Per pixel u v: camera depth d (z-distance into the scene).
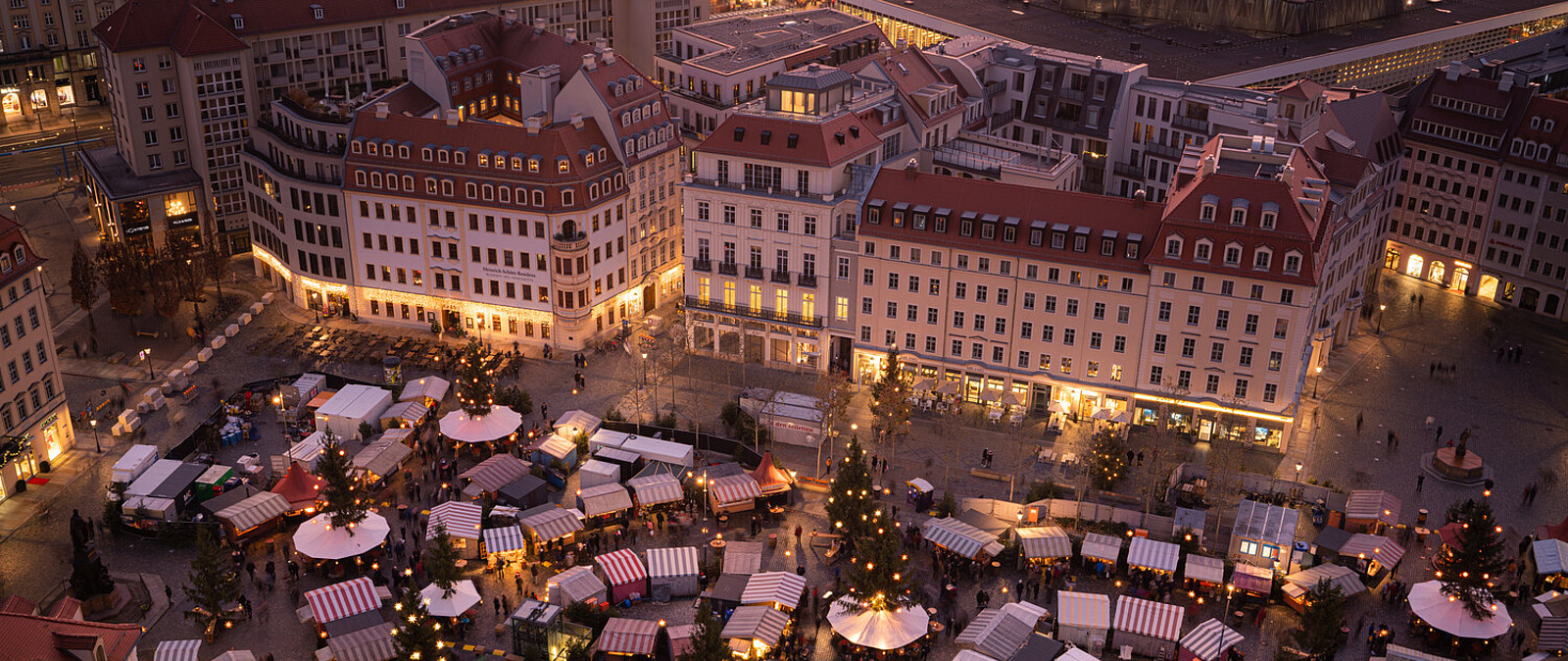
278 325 165.50
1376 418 145.25
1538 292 171.62
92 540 120.75
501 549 115.69
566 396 149.38
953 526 118.88
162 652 100.88
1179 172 140.12
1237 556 117.50
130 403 146.25
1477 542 106.38
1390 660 103.12
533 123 152.38
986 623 107.19
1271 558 116.12
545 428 140.62
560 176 151.62
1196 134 172.38
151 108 177.50
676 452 132.00
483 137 153.62
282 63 186.25
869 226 143.38
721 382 153.25
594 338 162.12
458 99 172.62
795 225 147.88
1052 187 153.00
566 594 110.31
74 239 190.12
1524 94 169.25
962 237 139.88
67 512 125.50
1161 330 135.38
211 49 175.25
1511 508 128.38
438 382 145.88
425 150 154.25
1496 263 174.25
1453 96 175.25
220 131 180.25
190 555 119.44
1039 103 186.12
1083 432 140.25
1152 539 120.81
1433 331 167.12
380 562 118.50
